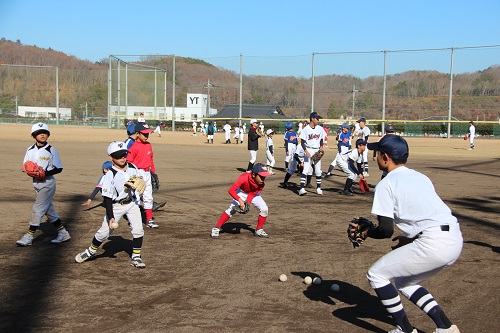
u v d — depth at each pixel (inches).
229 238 323.6
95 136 1521.9
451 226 158.6
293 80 2395.4
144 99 2402.8
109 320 189.6
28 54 5216.5
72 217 370.9
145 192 348.8
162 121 2337.6
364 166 669.9
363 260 278.1
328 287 233.5
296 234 337.7
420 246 158.7
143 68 2390.5
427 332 184.1
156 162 799.1
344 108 2103.8
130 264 263.0
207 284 234.5
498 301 216.5
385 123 1907.0
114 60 2305.6
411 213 160.9
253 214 405.1
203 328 184.1
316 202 465.7
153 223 350.0
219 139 1689.2
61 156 840.3
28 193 464.4
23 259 266.5
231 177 627.8
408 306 210.8
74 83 4434.1
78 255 260.7
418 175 166.6
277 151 1136.8
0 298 209.9
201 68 4261.8
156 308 203.2
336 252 294.0
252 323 190.1
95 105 4160.9
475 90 1925.4
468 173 708.0
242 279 243.0
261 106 2669.8
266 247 303.3
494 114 1865.2
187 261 271.0
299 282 239.9
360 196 503.5
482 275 252.7
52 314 194.4
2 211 383.2
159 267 259.3
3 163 703.1
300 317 197.3
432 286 235.5
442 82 1982.0
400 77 2070.6
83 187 514.0
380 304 213.2
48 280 234.4
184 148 1160.2
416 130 1923.0
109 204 245.8
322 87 2149.4
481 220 386.3
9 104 3895.2
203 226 357.4
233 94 3553.2
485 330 186.2
